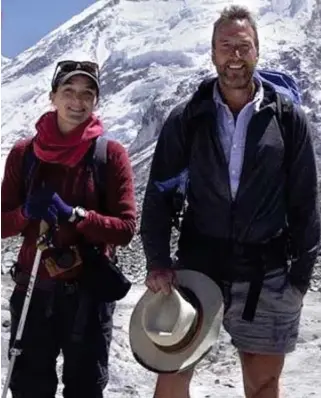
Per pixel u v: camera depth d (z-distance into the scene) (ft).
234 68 17.44
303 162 17.67
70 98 17.16
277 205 17.74
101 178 17.46
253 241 17.74
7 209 17.63
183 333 17.04
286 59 417.69
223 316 17.95
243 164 17.47
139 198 117.60
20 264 17.79
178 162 17.97
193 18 615.98
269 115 17.53
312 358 36.76
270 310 17.93
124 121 502.79
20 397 17.76
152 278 17.58
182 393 17.78
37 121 17.58
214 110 17.70
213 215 17.74
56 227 17.03
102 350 17.71
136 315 17.79
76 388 17.71
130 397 28.32
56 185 17.38
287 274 18.07
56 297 17.38
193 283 17.78
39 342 17.54
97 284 17.34
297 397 29.73
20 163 17.67
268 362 18.21
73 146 17.19
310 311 56.08
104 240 17.24
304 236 17.88
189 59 553.64
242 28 17.44
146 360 17.52
